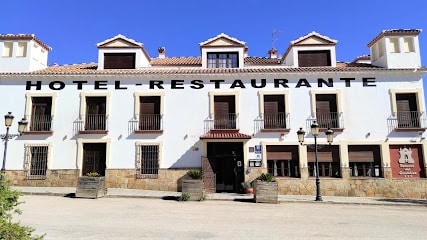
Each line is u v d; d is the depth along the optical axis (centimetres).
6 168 1638
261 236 742
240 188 1638
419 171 1641
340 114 1689
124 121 1689
